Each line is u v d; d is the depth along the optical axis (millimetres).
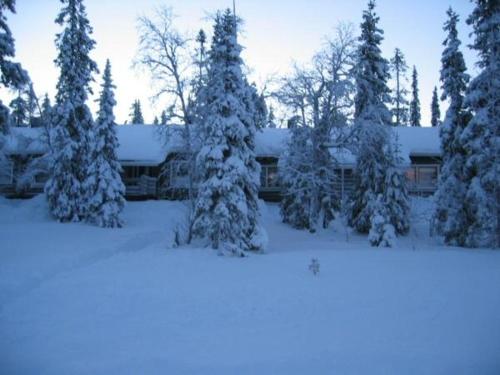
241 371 6977
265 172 40969
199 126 21266
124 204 29047
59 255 16297
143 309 10508
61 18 30688
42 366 7086
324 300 11547
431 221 28234
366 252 20453
